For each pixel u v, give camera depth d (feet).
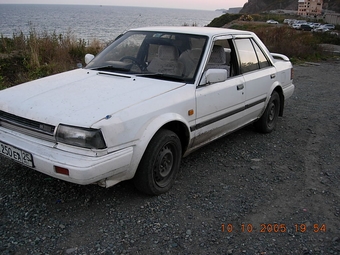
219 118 14.14
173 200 11.69
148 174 11.12
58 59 32.55
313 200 12.25
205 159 15.31
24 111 10.53
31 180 12.35
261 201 11.98
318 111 24.79
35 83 12.66
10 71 27.89
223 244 9.56
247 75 16.10
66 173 9.46
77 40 38.75
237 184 13.14
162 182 12.03
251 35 17.63
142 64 13.67
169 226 10.20
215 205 11.53
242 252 9.27
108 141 9.71
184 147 13.01
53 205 10.89
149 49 14.14
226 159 15.44
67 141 9.64
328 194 12.75
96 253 8.86
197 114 12.80
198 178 13.44
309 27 196.44
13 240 9.13
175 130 12.64
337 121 22.44
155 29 15.21
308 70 47.34
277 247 9.57
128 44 14.89
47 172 9.84
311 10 401.90
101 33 70.44
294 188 13.08
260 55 17.85
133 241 9.42
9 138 10.77
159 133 11.33
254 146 17.28
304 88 33.30
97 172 9.52
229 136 18.57
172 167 12.36
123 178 10.70
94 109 10.15
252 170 14.44
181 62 13.34
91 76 13.12
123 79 12.66
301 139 18.72
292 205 11.84
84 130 9.48
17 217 10.14
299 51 63.57
